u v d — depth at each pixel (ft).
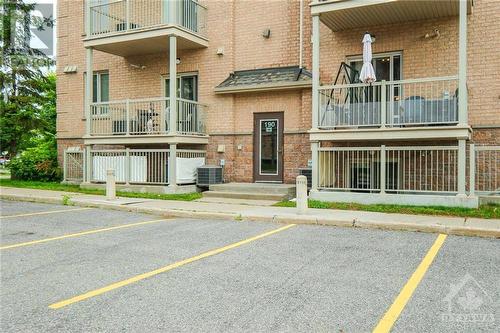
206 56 49.19
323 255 19.94
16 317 12.68
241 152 47.11
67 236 24.76
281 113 45.29
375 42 40.60
